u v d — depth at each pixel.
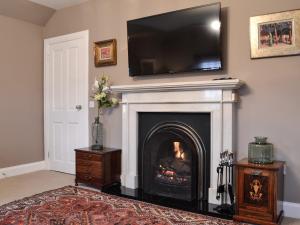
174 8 3.35
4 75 4.14
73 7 4.25
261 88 2.82
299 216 2.65
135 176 3.44
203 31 3.02
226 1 3.00
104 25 3.93
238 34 2.93
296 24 2.64
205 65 3.02
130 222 2.46
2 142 4.12
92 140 3.91
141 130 3.50
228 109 2.85
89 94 4.10
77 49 4.22
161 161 3.31
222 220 2.52
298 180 2.67
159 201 2.96
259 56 2.81
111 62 3.84
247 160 2.69
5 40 4.14
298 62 2.65
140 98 3.40
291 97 2.69
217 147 2.90
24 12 4.23
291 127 2.69
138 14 3.63
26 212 2.69
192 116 3.13
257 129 2.84
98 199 3.08
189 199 3.02
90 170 3.54
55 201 3.00
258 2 2.83
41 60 4.64
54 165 4.54
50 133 4.59
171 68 3.26
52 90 4.54
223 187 2.76
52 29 4.51
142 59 3.47
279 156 2.75
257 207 2.45
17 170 4.29
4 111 4.14
